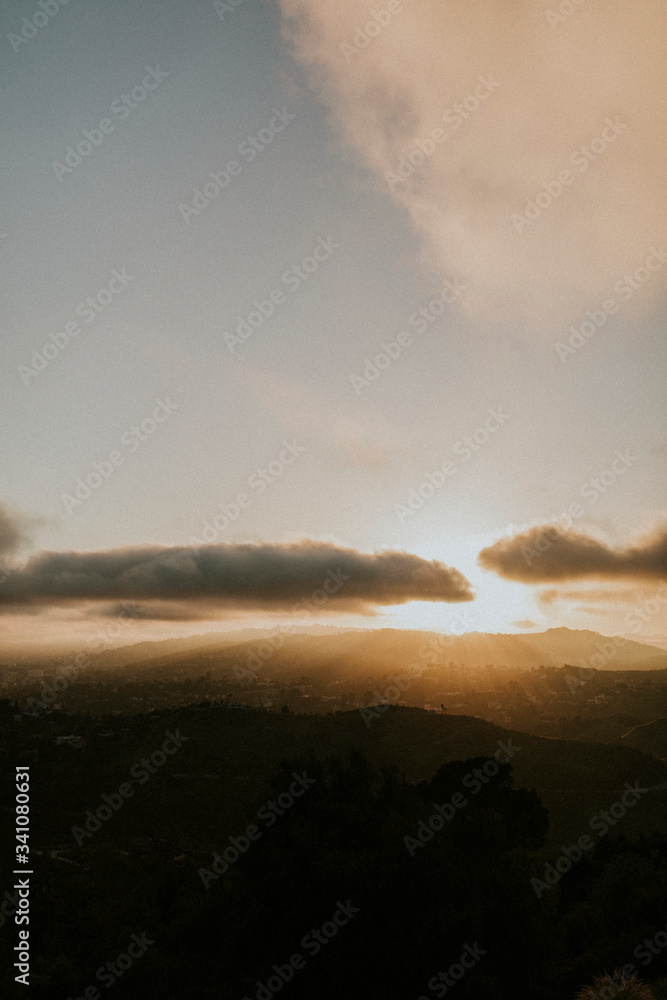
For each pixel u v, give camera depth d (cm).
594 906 2939
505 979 1720
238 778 10275
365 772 2505
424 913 1788
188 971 2081
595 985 1755
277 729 12769
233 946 2000
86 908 4397
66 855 7281
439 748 11988
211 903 2253
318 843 2095
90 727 13850
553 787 9925
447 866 1931
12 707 16700
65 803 9488
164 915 3681
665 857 3981
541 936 1848
